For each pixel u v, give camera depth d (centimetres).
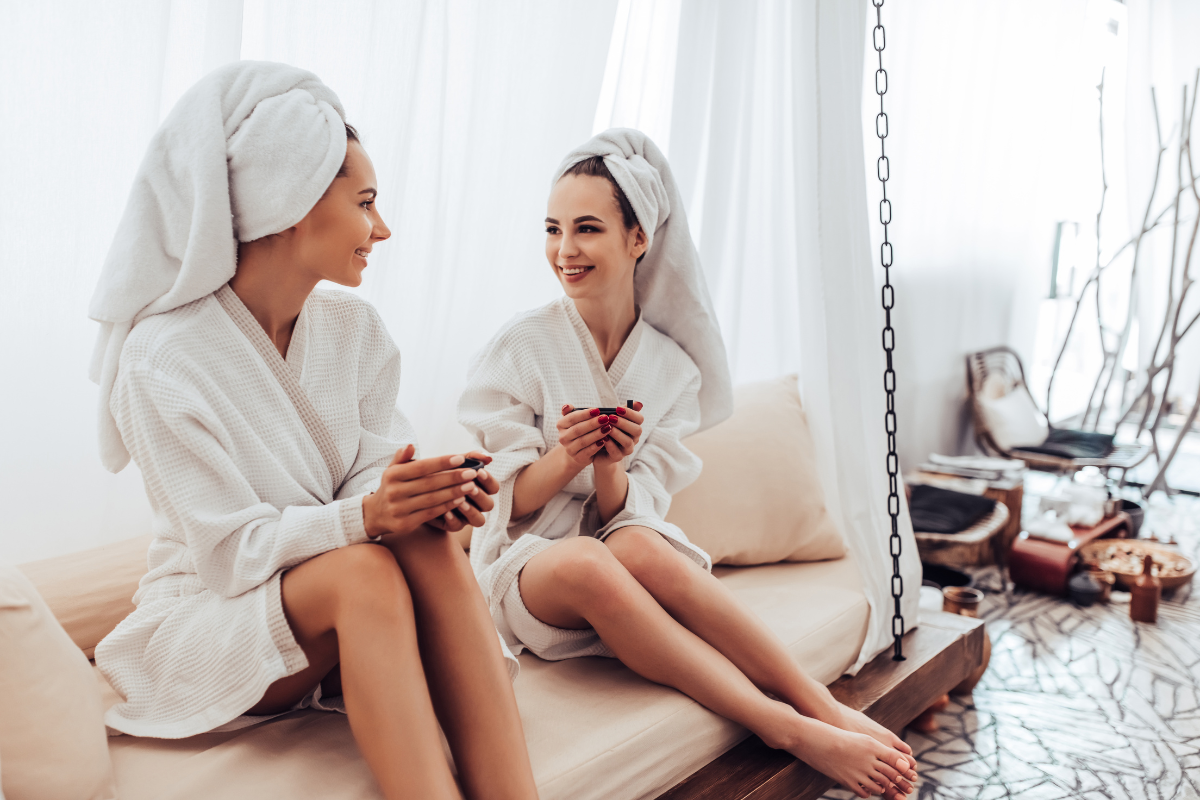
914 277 322
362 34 151
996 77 344
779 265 231
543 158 182
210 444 103
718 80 211
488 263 176
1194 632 236
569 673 133
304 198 105
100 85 129
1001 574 280
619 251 146
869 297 172
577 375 151
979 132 342
